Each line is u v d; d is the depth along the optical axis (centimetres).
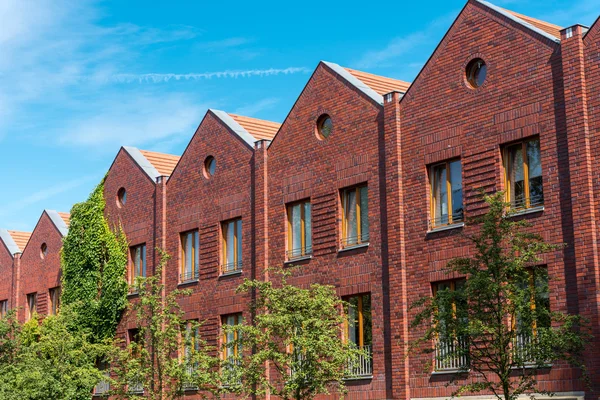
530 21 2688
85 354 3322
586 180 2258
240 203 3350
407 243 2695
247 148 3347
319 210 3009
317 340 2441
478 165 2530
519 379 2323
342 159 2944
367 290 2805
